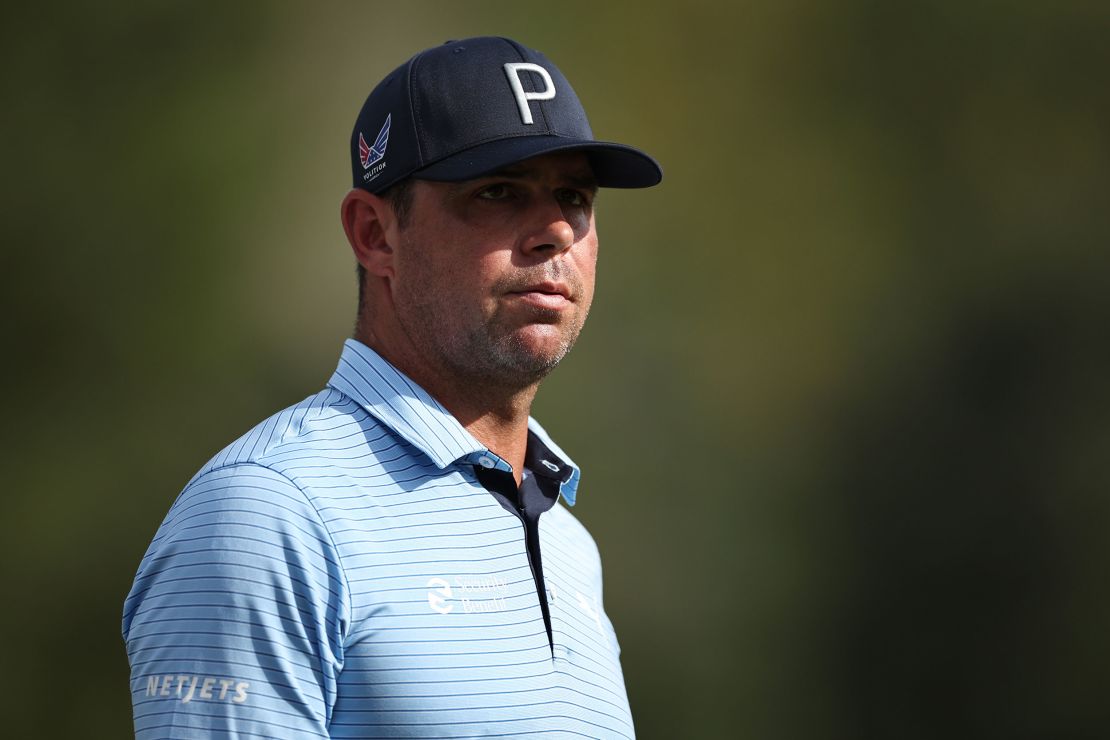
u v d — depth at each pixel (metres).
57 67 43.66
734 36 48.66
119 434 41.84
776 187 47.69
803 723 43.09
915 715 43.22
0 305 41.78
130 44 44.34
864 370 46.16
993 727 42.66
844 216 47.47
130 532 41.03
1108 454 43.56
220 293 42.91
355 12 45.88
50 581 40.38
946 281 46.69
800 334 46.25
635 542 43.41
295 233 43.84
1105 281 45.34
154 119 43.88
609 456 43.75
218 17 45.09
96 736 39.38
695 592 43.56
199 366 42.38
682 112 47.78
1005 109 48.00
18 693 39.19
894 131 48.53
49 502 40.84
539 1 47.16
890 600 44.16
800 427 45.66
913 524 44.62
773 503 44.62
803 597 44.00
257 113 44.62
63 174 42.94
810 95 48.72
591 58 47.62
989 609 43.50
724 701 42.97
